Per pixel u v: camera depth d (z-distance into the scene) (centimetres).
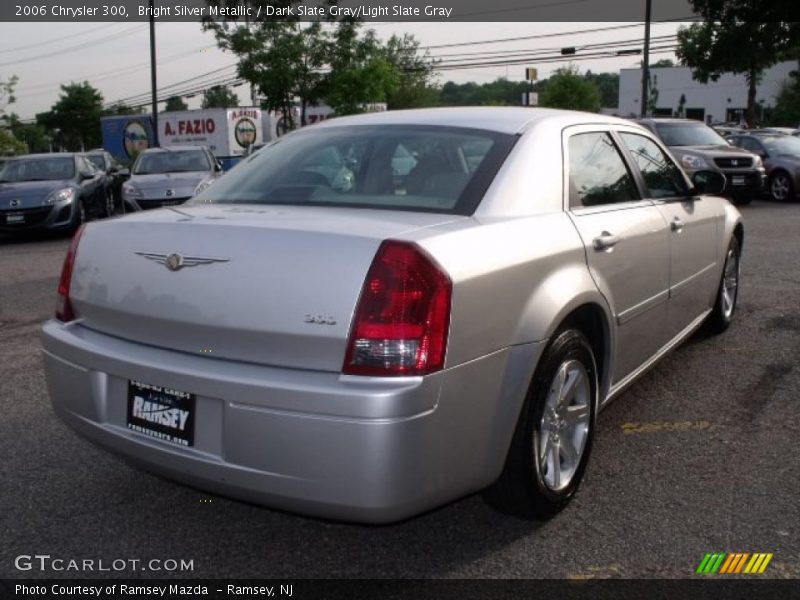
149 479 399
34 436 452
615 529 346
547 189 363
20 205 1333
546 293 329
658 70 6781
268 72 2455
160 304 306
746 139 1892
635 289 417
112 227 336
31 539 344
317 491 276
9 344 653
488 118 393
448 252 290
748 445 430
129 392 317
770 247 1067
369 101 2508
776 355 584
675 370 554
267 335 282
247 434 282
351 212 330
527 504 336
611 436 445
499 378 307
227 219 315
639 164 466
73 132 7256
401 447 270
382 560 327
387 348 272
